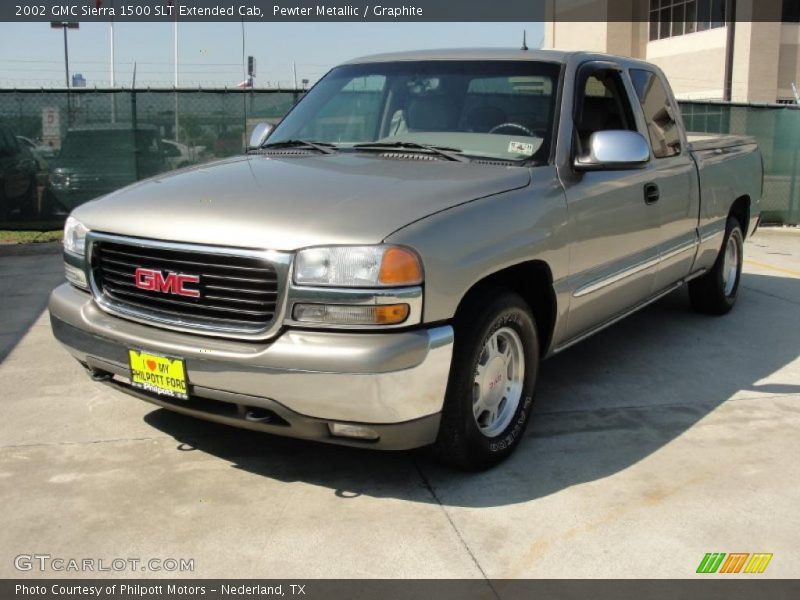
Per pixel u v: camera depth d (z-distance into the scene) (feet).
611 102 15.70
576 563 9.90
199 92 37.50
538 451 13.03
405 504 11.25
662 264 17.08
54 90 36.29
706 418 14.51
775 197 41.09
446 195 11.39
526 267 12.48
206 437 13.34
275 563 9.81
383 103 15.15
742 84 94.63
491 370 12.17
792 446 13.33
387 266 10.05
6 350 18.21
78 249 12.23
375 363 9.93
